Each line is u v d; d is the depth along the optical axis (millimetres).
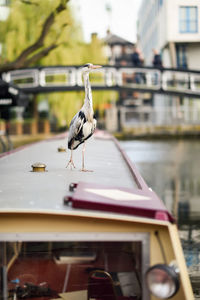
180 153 30797
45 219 2717
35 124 35312
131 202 2795
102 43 28578
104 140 11773
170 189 16938
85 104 4668
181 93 35969
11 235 2715
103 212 2682
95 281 2996
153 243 2713
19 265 3002
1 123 32438
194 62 39500
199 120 44156
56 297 3031
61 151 7836
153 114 45125
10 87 16547
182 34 38125
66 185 3863
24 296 2986
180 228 10281
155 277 2441
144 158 27859
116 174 4867
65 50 28172
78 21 16438
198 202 14031
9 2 17453
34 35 17359
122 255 2926
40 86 30688
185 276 2559
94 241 2955
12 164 5871
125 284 2910
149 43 50219
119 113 45125
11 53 18422
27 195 3352
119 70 35375
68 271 3012
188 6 17016
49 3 14578
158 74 35969
